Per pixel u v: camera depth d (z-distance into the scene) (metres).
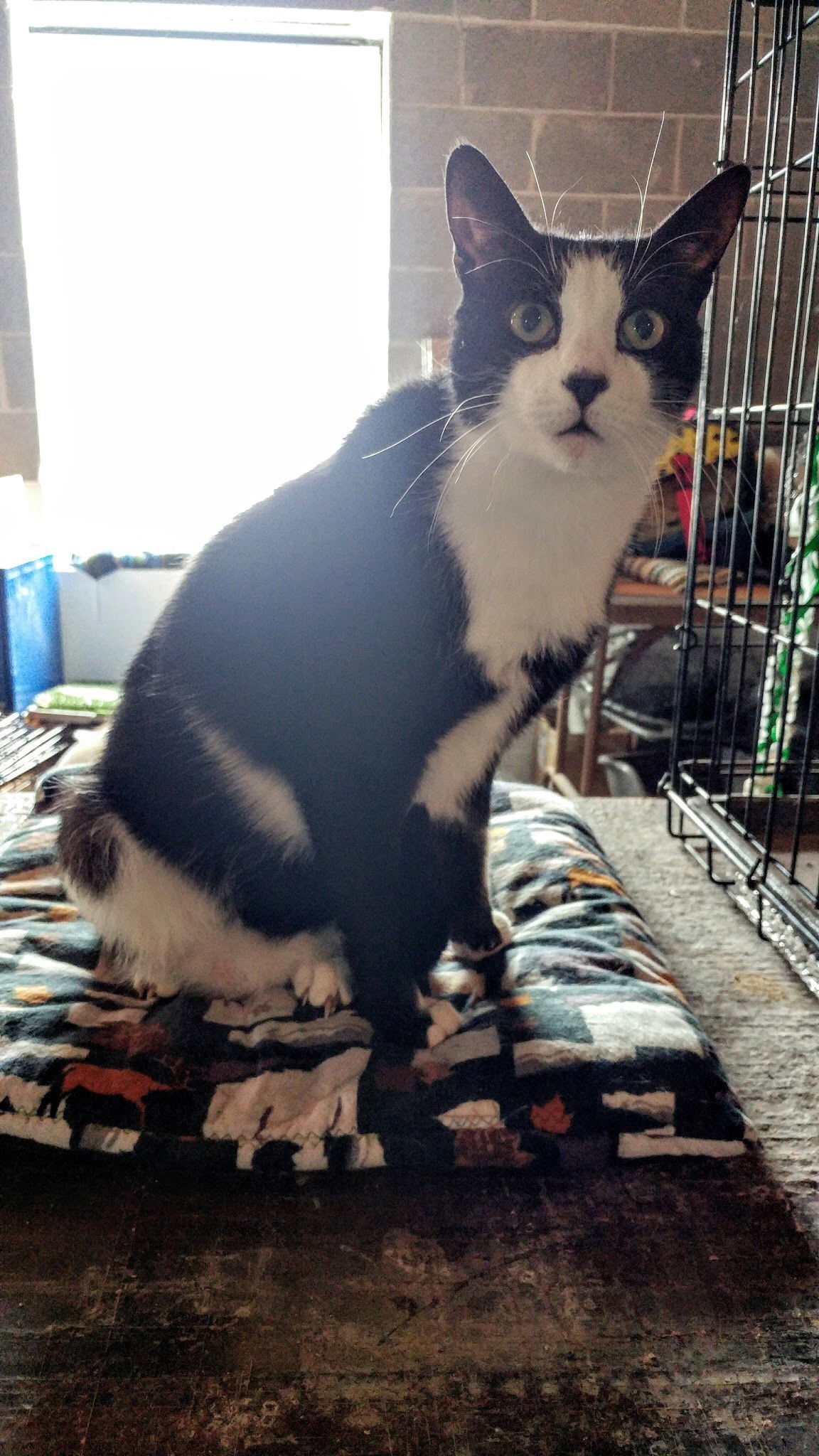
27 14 2.11
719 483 1.28
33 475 2.34
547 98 2.12
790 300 2.13
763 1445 0.63
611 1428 0.63
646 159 2.17
